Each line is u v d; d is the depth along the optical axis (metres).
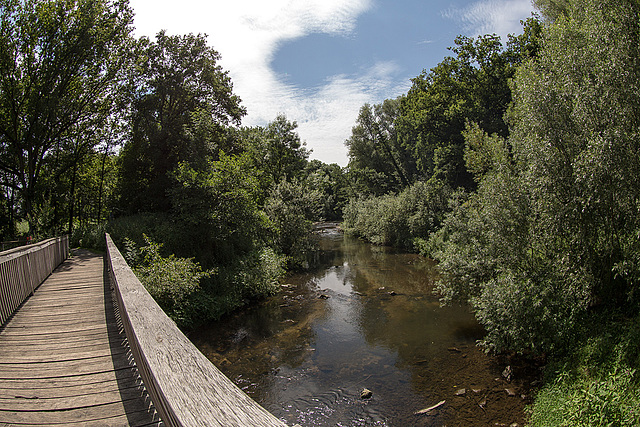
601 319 6.90
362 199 41.19
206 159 17.64
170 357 1.72
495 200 8.52
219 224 14.80
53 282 9.30
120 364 4.14
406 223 25.28
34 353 4.53
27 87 18.80
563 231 7.10
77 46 18.84
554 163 7.19
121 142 23.59
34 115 18.36
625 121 6.57
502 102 24.42
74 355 4.45
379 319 11.33
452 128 26.92
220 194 15.11
